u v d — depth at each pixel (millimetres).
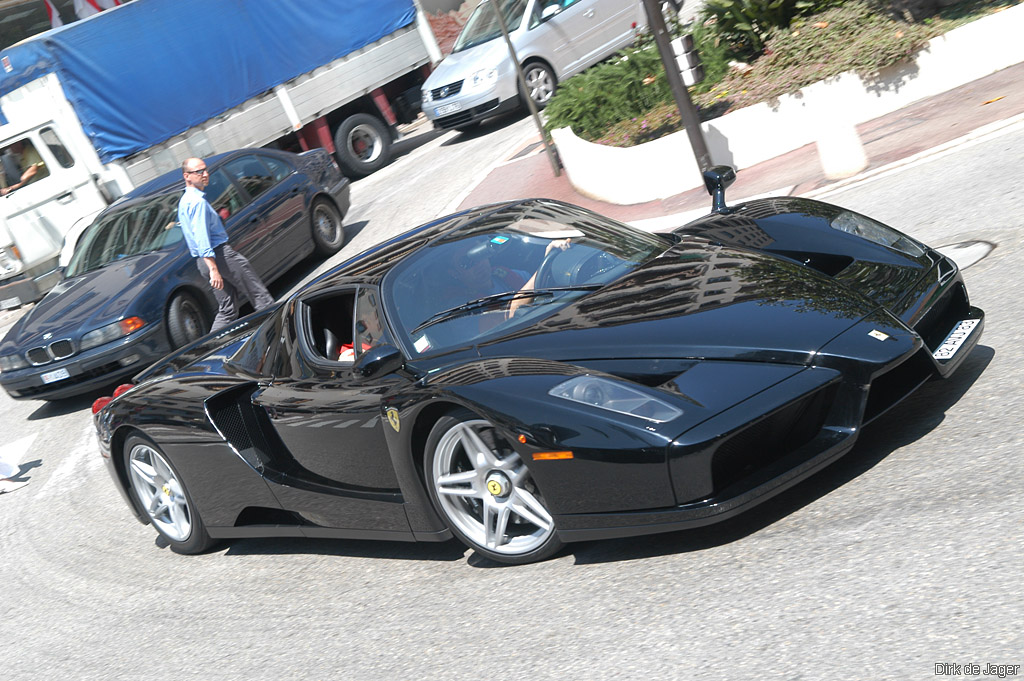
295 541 5156
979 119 8211
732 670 2781
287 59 15578
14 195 13641
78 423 8797
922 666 2516
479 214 4848
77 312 9164
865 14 10078
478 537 3939
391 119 16828
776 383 3352
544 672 3115
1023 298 4777
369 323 4305
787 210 4805
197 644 4219
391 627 3791
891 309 3873
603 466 3320
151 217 10359
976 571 2822
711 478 3244
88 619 4891
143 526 6031
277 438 4801
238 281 9289
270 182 11336
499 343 3932
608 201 10062
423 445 3959
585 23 15219
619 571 3576
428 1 18688
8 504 7211
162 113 14320
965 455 3502
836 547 3221
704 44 11234
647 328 3721
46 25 18953
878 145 8625
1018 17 9258
